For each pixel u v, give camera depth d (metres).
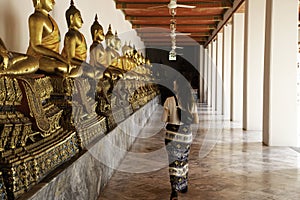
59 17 6.39
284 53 7.77
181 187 4.39
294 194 4.63
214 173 5.60
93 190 4.07
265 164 6.20
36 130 2.96
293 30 7.73
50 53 3.99
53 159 3.03
